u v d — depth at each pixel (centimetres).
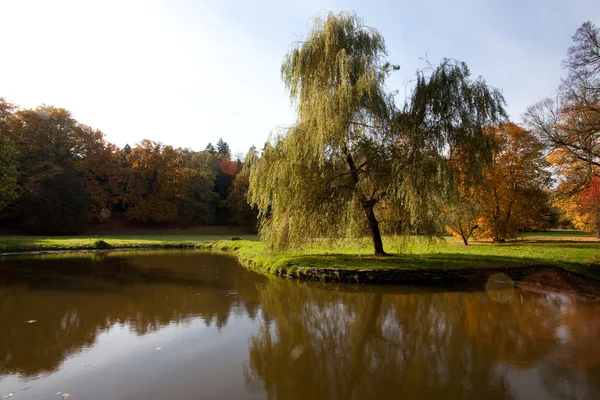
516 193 2553
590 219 2322
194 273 1592
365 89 1315
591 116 1823
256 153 1573
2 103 3281
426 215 1353
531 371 590
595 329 807
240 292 1187
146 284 1323
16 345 695
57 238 3534
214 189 6488
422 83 1375
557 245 2233
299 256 1675
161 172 5097
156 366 603
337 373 583
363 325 841
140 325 827
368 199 1480
